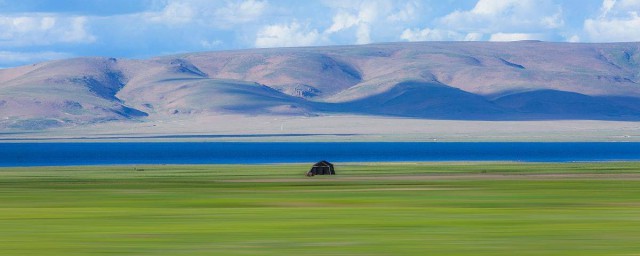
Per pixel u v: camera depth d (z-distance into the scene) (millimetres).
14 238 98188
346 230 106125
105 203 150375
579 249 89250
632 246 91438
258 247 91250
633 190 183125
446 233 102938
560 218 119750
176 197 166000
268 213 129000
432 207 140625
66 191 186625
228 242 95188
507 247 91062
